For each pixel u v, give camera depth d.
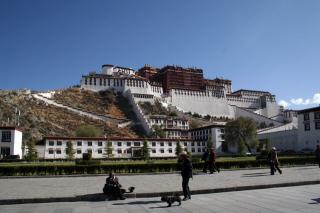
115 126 142.50
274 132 115.50
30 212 15.95
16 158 76.00
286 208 15.67
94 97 176.12
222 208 16.05
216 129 123.62
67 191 21.91
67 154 88.06
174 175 33.38
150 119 151.00
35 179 31.05
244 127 106.12
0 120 117.12
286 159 44.25
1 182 28.42
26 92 147.75
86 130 112.94
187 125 159.00
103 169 35.97
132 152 103.12
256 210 15.36
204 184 24.28
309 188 22.42
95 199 19.50
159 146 108.25
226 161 39.56
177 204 17.45
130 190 20.70
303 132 102.56
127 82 192.38
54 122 128.50
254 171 35.94
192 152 115.44
